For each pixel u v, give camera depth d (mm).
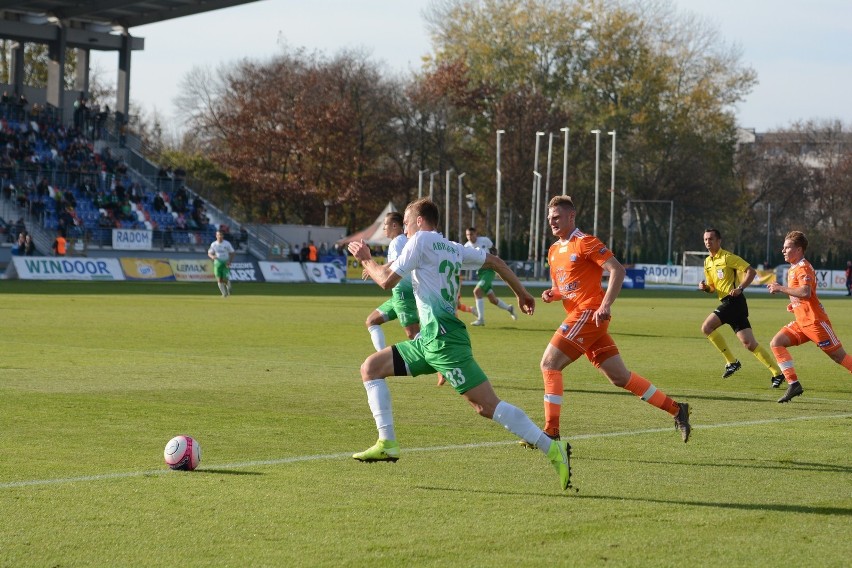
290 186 186125
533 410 28609
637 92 194875
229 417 26172
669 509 17062
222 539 14945
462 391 18656
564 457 18109
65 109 156375
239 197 191375
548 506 17156
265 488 18188
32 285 102125
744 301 36062
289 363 39375
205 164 190125
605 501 17594
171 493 17719
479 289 63062
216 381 33531
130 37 156750
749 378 37875
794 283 31578
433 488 18359
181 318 62875
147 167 154250
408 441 23094
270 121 190500
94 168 142750
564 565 13867
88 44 153750
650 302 99625
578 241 22656
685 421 22609
